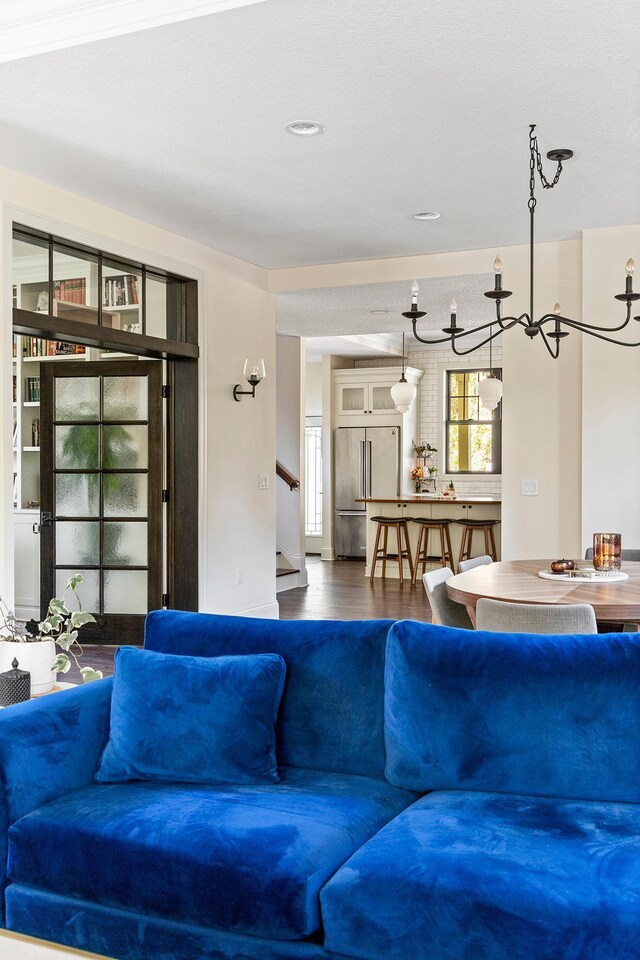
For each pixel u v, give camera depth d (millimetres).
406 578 9789
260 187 4926
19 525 6750
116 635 6074
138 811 2129
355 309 7812
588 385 5715
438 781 2275
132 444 6059
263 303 6945
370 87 3633
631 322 5609
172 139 4207
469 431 12305
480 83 3594
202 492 6125
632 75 3512
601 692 2205
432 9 3010
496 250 6277
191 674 2439
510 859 1805
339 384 12156
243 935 1881
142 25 3127
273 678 2445
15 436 6828
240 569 6605
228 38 3209
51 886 2080
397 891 1756
